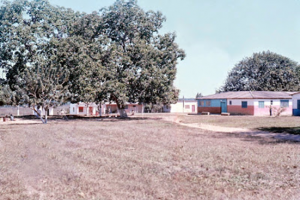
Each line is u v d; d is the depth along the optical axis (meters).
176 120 28.73
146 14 36.09
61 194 5.23
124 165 7.46
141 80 31.78
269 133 15.77
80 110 59.28
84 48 32.62
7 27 32.50
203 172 6.82
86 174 6.55
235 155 8.92
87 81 31.59
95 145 11.07
